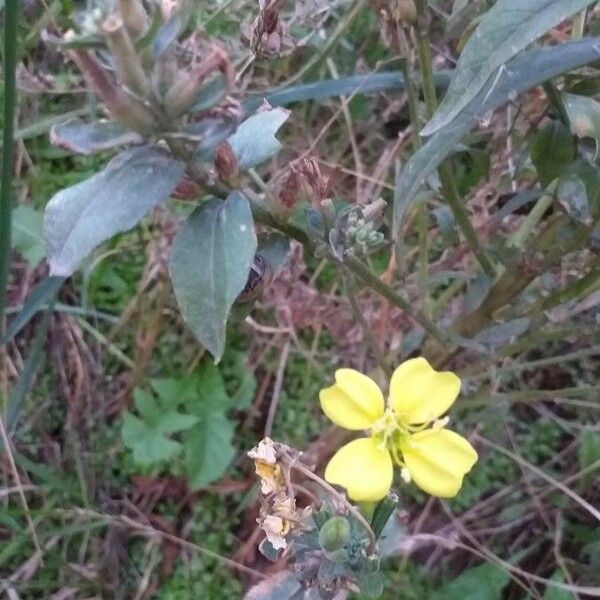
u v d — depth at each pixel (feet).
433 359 0.85
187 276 0.46
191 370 1.03
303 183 0.55
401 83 0.89
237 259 0.45
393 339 0.94
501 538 0.99
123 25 0.40
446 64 0.91
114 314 1.08
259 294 0.57
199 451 0.98
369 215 0.59
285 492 0.59
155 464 1.00
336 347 1.07
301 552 0.58
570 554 0.98
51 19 1.05
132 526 0.98
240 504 1.00
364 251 0.58
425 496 1.00
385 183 1.07
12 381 1.03
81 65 0.40
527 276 0.72
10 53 0.59
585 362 1.04
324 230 0.57
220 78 0.43
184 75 0.42
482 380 1.05
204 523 0.99
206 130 0.44
